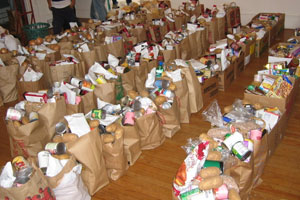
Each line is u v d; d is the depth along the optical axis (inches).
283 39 194.5
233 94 127.2
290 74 106.6
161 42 160.4
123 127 86.0
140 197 79.0
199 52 171.2
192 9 219.9
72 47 152.6
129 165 89.6
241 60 145.9
